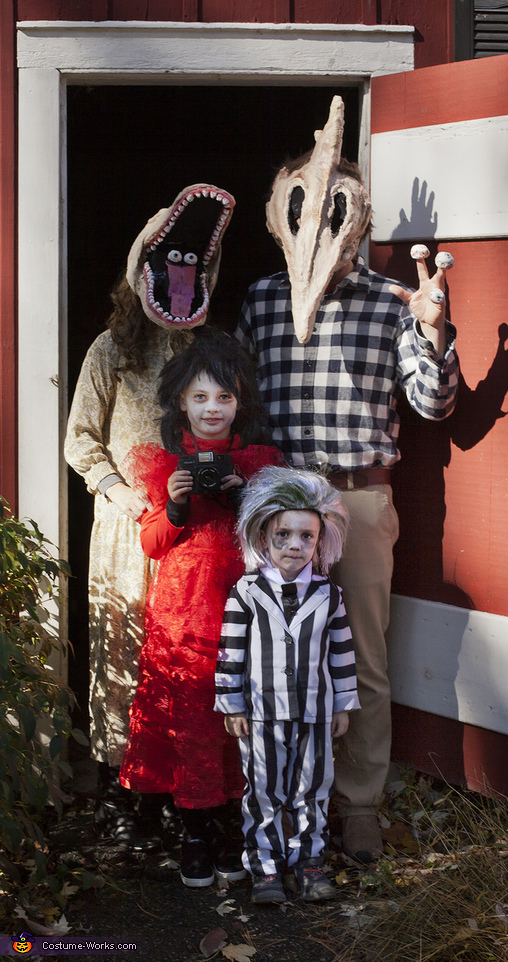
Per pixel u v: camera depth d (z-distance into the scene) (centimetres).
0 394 309
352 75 307
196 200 260
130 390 280
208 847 266
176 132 591
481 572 288
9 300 307
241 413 271
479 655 288
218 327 289
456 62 289
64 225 312
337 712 262
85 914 245
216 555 259
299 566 256
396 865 266
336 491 257
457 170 284
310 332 266
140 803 285
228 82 313
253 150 604
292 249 270
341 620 262
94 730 283
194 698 253
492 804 296
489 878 248
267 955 229
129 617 276
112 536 279
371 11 305
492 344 282
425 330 256
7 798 224
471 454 288
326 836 258
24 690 267
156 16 302
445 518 296
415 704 304
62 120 308
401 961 222
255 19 304
